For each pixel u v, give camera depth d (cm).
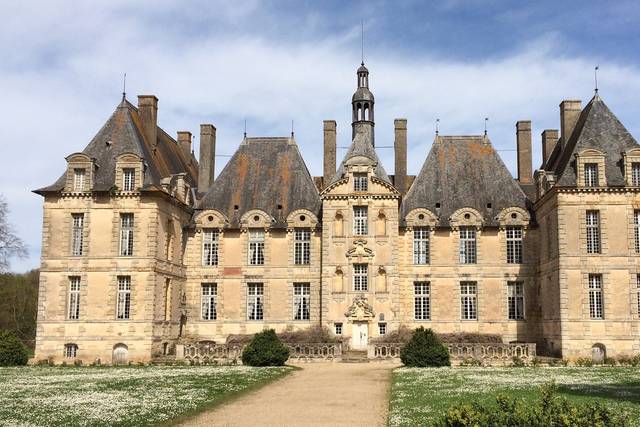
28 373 3944
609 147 5091
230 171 6075
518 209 5584
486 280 5556
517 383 3161
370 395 2941
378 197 5541
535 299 5491
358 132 5944
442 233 5647
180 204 5559
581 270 4803
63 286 5091
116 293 5056
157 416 2311
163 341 5212
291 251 5688
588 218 4897
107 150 5369
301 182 5953
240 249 5725
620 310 4753
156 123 5766
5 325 8531
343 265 5494
